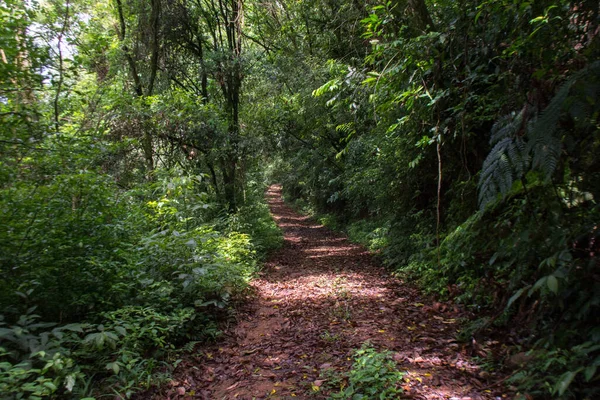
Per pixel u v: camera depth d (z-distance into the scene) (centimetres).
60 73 482
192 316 453
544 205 304
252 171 1359
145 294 435
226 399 312
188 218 680
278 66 1312
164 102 909
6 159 389
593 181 286
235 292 608
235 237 866
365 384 292
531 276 348
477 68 418
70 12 581
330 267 926
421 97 480
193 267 512
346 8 986
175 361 376
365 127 973
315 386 311
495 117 422
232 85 1181
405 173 719
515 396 261
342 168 1505
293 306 592
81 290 379
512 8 366
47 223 375
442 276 563
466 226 431
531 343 315
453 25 459
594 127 262
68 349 310
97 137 528
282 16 1258
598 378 225
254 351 414
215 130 1011
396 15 577
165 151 1005
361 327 455
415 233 746
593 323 272
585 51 279
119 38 987
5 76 386
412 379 301
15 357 283
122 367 331
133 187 767
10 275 341
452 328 411
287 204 3391
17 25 402
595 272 269
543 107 288
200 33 1145
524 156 257
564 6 303
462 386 287
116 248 445
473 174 530
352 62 979
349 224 1633
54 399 273
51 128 434
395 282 679
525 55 345
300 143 1505
